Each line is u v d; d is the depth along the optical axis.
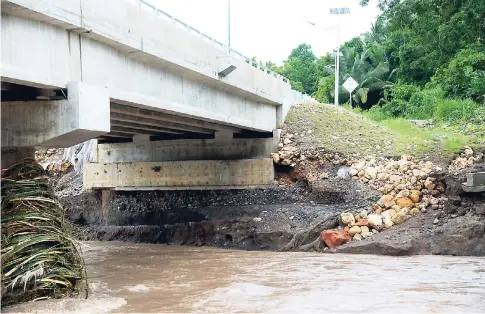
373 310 12.36
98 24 15.48
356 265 19.45
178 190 30.97
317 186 27.73
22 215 13.58
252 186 29.80
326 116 34.47
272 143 30.94
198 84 23.34
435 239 21.77
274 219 26.44
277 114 32.91
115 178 31.91
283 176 30.06
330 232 23.66
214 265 20.36
